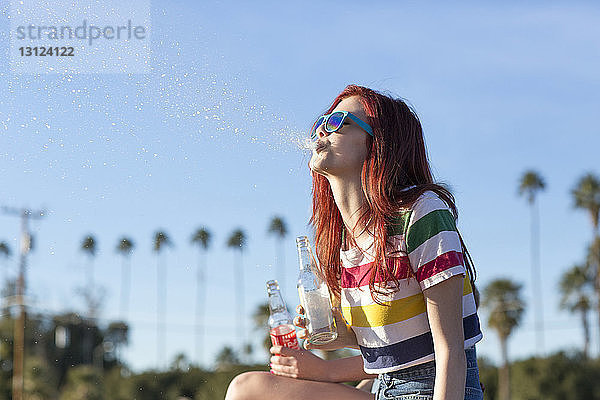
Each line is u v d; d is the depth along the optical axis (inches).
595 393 1416.1
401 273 82.0
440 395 76.9
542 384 1449.3
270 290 98.3
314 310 93.1
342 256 89.6
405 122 87.6
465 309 82.4
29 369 1594.5
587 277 1852.9
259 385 92.1
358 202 86.5
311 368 93.7
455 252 79.1
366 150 85.7
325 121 86.6
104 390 1483.8
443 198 85.3
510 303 1614.2
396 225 82.7
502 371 1563.7
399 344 84.0
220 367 1094.4
